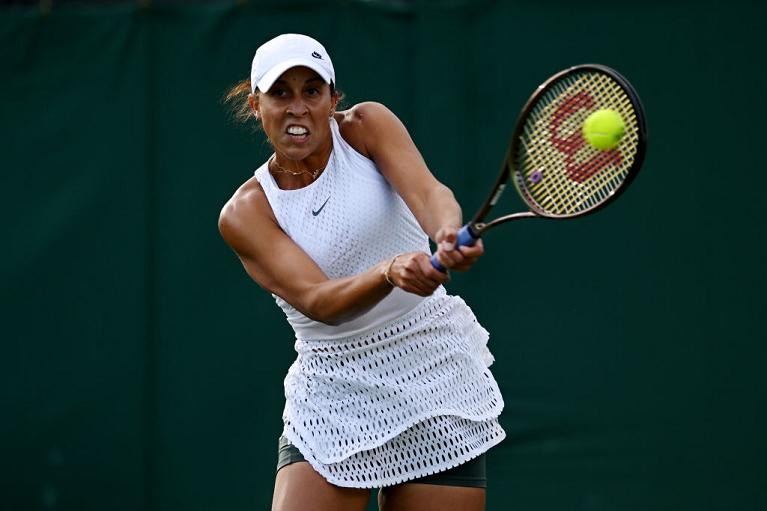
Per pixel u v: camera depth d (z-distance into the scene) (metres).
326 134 11.13
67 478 20.44
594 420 19.34
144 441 20.30
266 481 20.11
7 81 20.72
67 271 20.56
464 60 19.91
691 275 19.17
